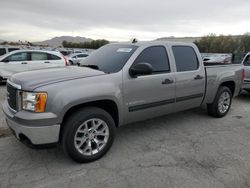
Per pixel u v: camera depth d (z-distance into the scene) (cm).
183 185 322
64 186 317
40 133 330
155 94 448
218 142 461
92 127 373
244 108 718
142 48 442
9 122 364
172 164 375
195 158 395
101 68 423
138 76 421
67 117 360
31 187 314
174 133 500
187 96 508
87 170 355
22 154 399
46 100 330
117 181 329
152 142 455
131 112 421
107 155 400
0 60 1138
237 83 633
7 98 395
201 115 623
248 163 382
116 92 389
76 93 347
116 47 478
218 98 583
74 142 355
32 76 372
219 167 368
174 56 486
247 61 865
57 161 379
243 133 510
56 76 368
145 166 368
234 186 322
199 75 524
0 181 325
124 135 486
